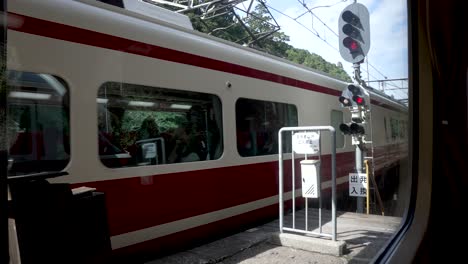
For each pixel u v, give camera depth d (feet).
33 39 8.50
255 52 16.99
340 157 22.98
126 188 10.39
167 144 11.89
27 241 3.47
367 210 18.25
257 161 15.84
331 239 12.23
